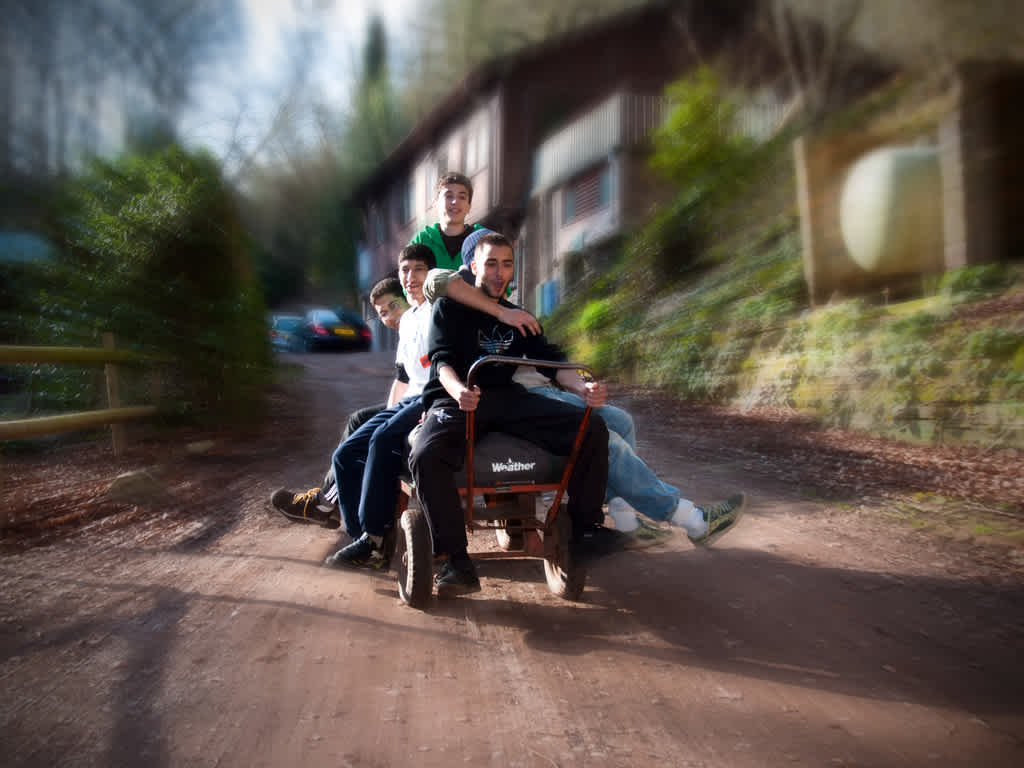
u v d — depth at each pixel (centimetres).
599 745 240
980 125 966
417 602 353
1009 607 342
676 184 1571
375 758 234
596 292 1566
